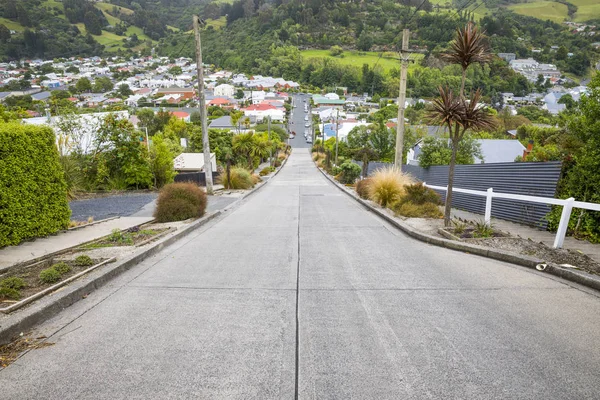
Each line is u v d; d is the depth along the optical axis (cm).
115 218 962
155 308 390
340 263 559
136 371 274
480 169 1091
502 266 536
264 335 329
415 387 254
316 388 254
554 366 277
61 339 324
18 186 629
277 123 9881
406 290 439
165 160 1744
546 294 420
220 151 3700
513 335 325
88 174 1642
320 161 4722
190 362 286
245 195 1678
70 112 1659
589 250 579
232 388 254
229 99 11994
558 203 587
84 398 244
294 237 761
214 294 429
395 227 883
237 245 690
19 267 511
